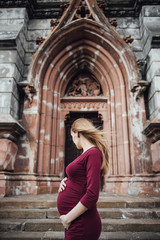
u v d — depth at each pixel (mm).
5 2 6785
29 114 5867
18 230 2785
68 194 1301
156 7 6703
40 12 7254
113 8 7199
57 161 6246
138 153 5617
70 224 1194
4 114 5203
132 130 5809
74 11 6547
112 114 6488
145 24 6414
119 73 6543
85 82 7449
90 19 6434
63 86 7113
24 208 3408
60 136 6668
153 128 4945
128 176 5551
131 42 6391
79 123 1485
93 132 1409
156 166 5055
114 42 6414
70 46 6852
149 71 6004
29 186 5145
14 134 5305
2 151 4836
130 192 5199
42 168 5758
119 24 7145
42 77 6477
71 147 7102
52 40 6398
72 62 7121
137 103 6016
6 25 6547
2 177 4613
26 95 6012
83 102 7012
